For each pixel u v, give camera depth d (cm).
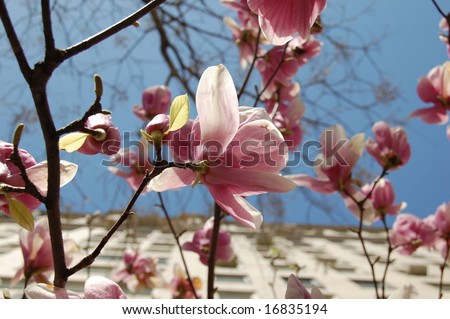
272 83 121
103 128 65
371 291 577
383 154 103
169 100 109
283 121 114
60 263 60
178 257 700
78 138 65
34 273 78
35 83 58
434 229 130
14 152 58
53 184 59
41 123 58
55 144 59
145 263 180
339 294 556
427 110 111
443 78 109
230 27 127
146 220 914
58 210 60
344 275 668
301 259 779
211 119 62
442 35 111
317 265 722
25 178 59
